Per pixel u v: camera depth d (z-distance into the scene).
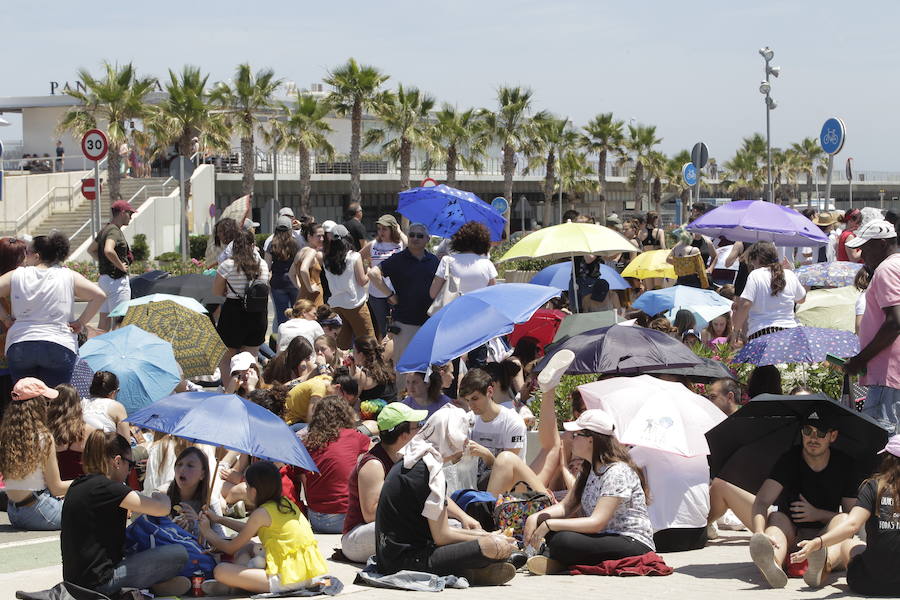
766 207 15.67
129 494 7.20
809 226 15.58
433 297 12.84
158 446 9.38
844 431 7.62
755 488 8.12
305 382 11.22
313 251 16.41
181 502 7.83
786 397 7.63
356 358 12.56
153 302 12.87
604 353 10.38
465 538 7.66
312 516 9.47
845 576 7.63
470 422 9.27
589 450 8.00
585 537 7.89
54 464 9.39
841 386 11.98
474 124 73.00
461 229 12.80
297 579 7.38
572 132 83.06
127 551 7.43
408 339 13.50
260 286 14.49
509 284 11.18
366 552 8.25
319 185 73.44
